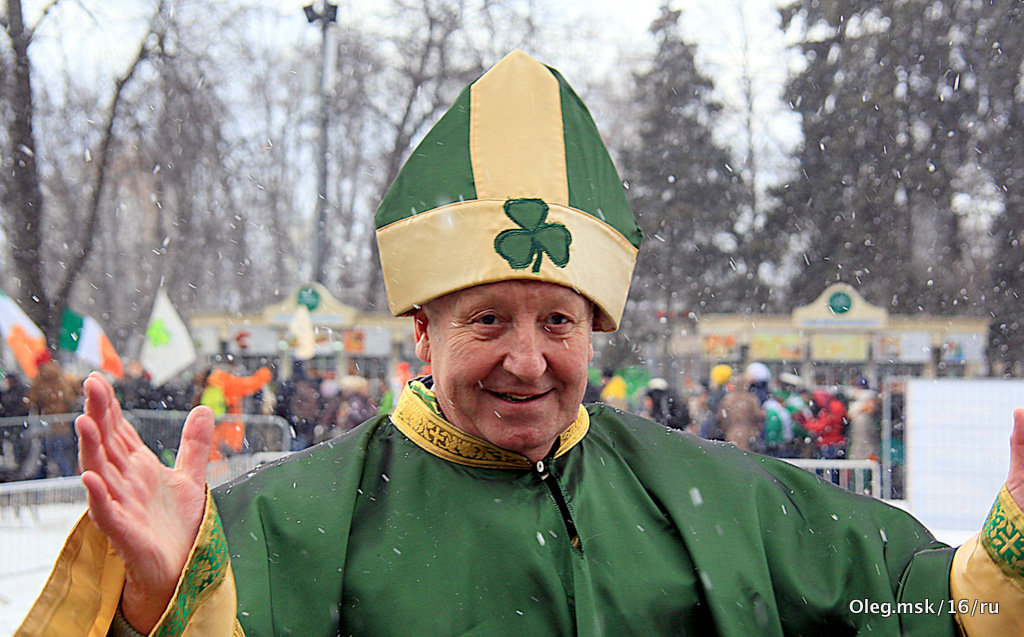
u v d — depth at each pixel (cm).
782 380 1216
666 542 230
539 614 210
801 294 2958
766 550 234
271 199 3119
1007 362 2767
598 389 1310
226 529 215
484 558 214
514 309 210
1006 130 2869
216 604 175
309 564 211
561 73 237
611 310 227
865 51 2992
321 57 1783
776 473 254
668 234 3020
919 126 2928
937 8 2916
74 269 1791
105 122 1878
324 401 1303
